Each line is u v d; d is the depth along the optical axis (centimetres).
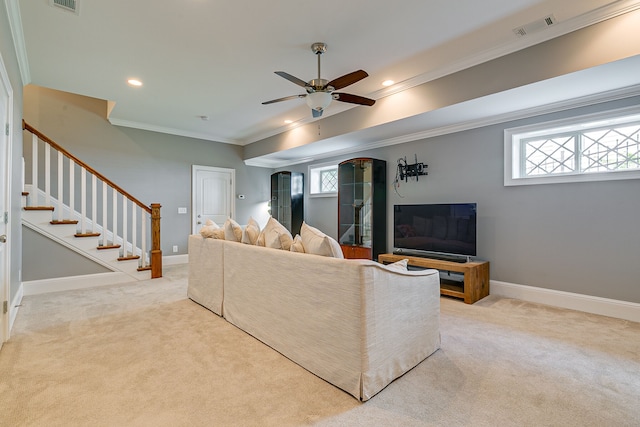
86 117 511
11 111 258
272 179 717
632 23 225
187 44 289
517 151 370
